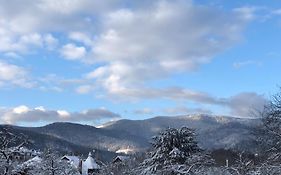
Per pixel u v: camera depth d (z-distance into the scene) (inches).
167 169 1042.1
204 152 1126.4
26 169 881.5
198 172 1064.8
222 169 1171.9
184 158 1068.5
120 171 1427.2
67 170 1497.3
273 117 1010.7
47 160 1347.2
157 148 1102.4
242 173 1134.4
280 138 1005.2
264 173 1050.7
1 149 829.2
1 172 828.6
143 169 1127.6
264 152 1082.1
